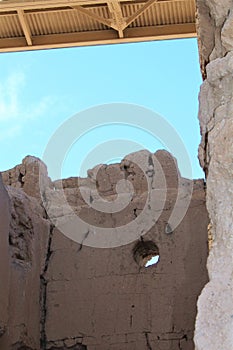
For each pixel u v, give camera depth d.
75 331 9.32
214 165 2.27
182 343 8.89
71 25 10.89
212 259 2.12
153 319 9.11
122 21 10.14
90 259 9.69
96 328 9.27
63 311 9.45
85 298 9.47
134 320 9.18
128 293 9.34
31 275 9.21
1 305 8.05
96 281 9.53
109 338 9.18
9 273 8.45
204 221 9.46
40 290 9.55
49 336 9.34
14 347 8.45
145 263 10.34
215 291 2.04
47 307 9.51
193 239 9.40
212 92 2.50
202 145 2.73
